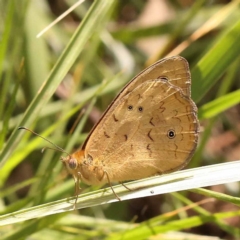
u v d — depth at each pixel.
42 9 0.36
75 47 0.28
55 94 0.35
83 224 0.30
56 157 0.30
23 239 0.29
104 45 0.36
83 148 0.28
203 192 0.27
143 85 0.28
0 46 0.29
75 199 0.27
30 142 0.30
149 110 0.28
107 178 0.29
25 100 0.34
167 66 0.28
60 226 0.30
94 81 0.35
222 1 0.38
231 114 0.37
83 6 0.37
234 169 0.27
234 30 0.29
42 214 0.27
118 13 0.38
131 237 0.29
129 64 0.36
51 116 0.34
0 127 0.32
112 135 0.28
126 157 0.28
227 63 0.29
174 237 0.30
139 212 0.35
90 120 0.35
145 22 0.38
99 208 0.33
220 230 0.36
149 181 0.27
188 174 0.27
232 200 0.27
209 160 0.35
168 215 0.29
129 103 0.28
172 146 0.28
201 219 0.29
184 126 0.28
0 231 0.30
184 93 0.28
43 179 0.30
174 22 0.36
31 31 0.34
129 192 0.27
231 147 0.36
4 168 0.30
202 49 0.36
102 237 0.32
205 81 0.29
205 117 0.30
